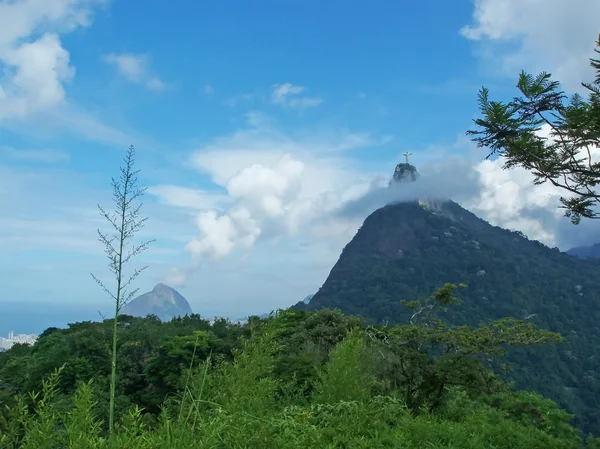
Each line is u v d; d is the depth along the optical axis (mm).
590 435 9547
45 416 2105
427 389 12445
